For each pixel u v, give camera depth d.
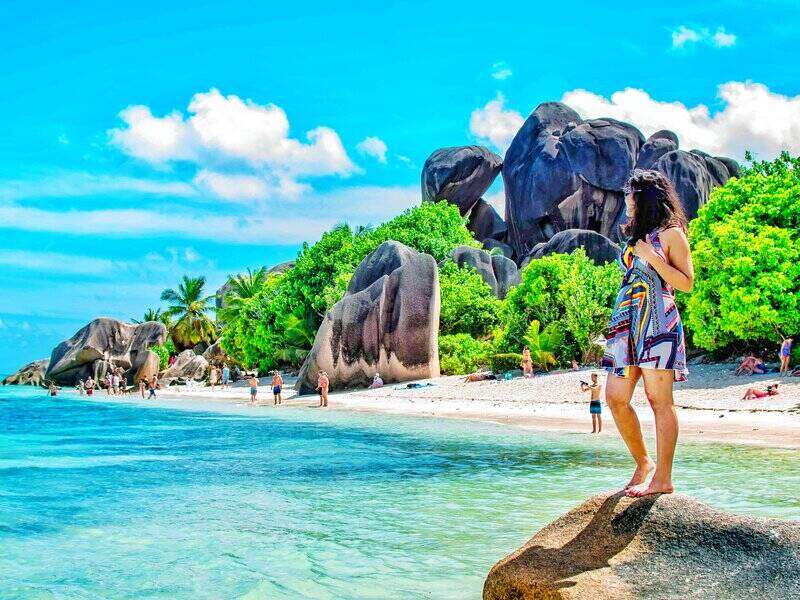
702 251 27.00
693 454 13.77
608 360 4.88
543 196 64.25
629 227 4.86
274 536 8.48
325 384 33.06
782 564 3.96
